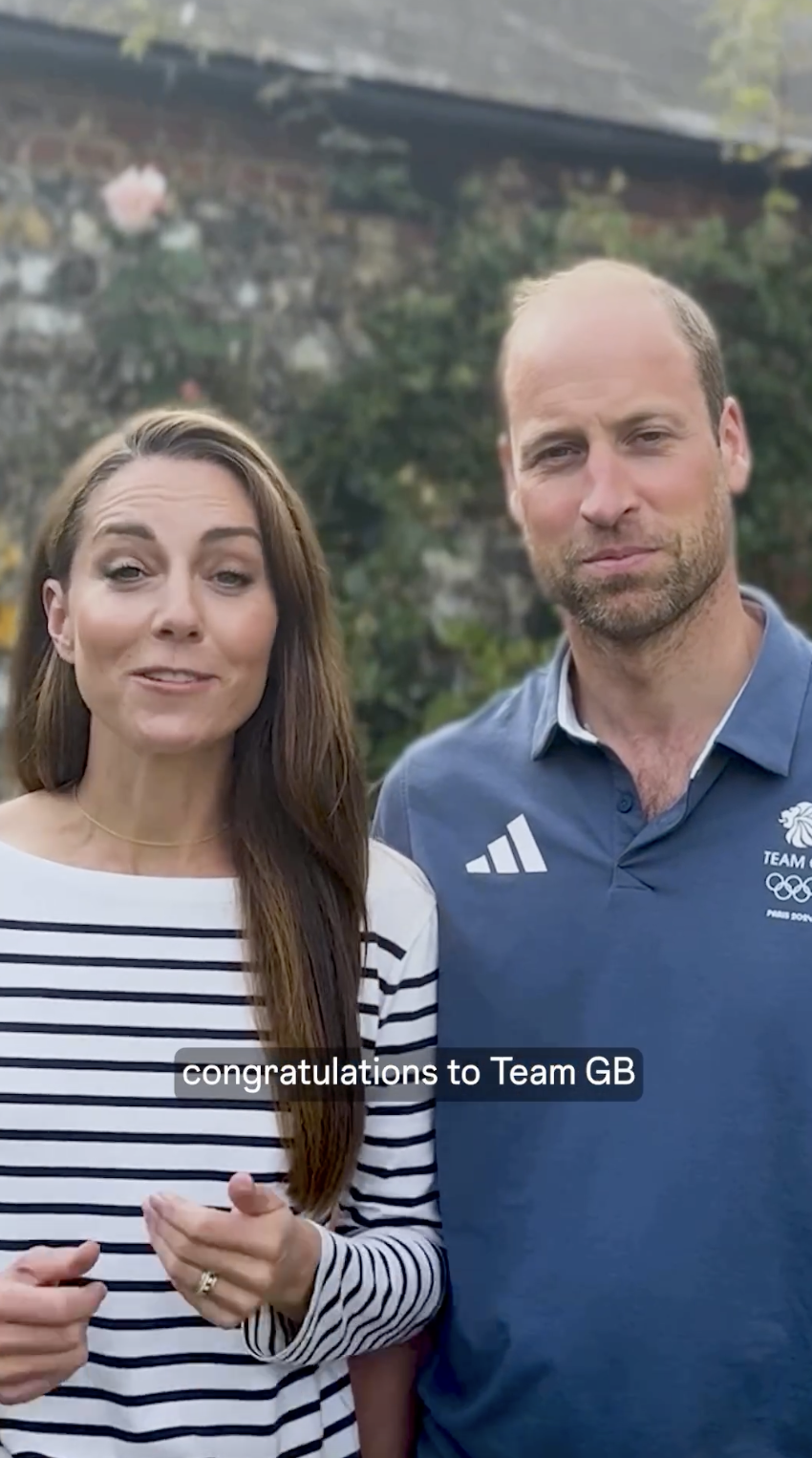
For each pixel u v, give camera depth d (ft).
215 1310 5.57
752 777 6.39
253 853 6.30
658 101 16.17
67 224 14.65
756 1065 6.10
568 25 16.94
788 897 6.22
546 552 6.68
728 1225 6.04
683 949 6.26
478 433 15.51
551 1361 6.18
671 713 6.70
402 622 15.25
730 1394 6.02
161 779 6.21
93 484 6.25
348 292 15.51
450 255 15.61
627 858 6.43
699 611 6.59
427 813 7.00
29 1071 5.92
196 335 14.82
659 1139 6.14
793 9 15.44
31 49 14.21
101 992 6.02
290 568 6.34
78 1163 5.87
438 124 15.55
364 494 15.33
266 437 15.16
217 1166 5.94
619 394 6.49
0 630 14.46
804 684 6.57
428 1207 6.53
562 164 16.10
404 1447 6.82
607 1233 6.15
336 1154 6.15
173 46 14.48
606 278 6.75
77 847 6.35
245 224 15.17
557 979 6.42
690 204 16.52
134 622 5.96
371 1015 6.37
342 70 14.96
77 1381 5.80
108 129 14.76
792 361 16.16
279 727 6.40
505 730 7.10
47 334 14.61
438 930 6.70
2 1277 5.56
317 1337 5.85
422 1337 6.75
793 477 16.11
